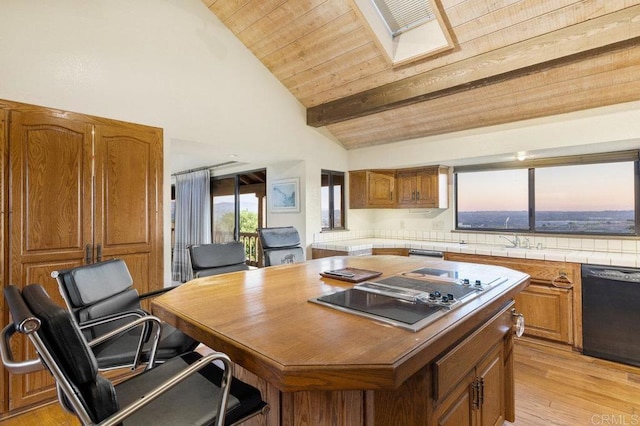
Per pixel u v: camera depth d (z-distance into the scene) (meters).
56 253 2.33
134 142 2.76
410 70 3.24
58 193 2.35
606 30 2.28
